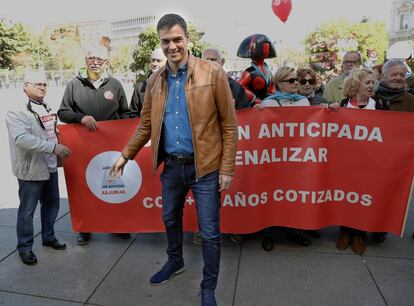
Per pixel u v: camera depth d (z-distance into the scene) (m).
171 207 2.74
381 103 3.51
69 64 70.50
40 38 57.31
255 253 3.34
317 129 3.24
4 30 44.47
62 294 2.78
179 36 2.30
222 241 3.57
